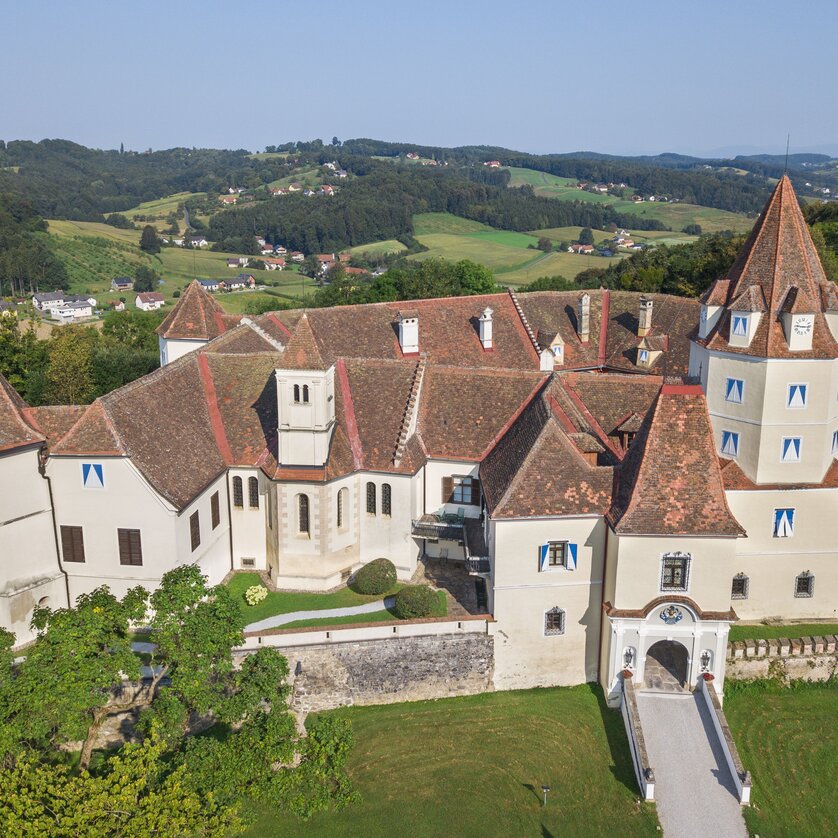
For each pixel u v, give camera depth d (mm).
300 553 52219
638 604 43781
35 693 31891
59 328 125312
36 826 28141
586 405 54688
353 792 35250
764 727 44562
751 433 48938
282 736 35156
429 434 55375
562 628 46531
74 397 88312
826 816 38812
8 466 45062
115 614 34625
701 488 43531
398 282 118875
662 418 44531
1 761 31781
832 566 50531
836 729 44438
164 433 50312
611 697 45250
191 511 49062
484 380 56656
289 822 38375
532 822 38125
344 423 54938
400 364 57406
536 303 83125
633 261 142375
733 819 38125
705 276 113688
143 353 101562
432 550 56531
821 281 49469
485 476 51438
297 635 45062
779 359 47219
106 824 28719
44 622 34625
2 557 45250
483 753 42250
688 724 42938
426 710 45500
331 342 72938
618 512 43844
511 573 45438
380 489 53406
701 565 43062
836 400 49156
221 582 53844
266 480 53344
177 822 29172
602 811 38656
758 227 49844
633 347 78188
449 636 45938
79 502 47312
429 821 38250
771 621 51250
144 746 30953
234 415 55625
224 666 36219
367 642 45469
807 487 48844
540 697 46281
